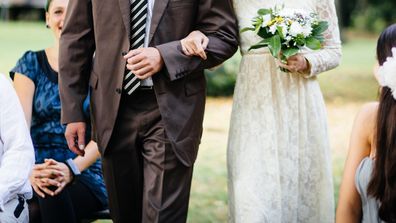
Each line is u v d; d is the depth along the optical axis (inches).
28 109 165.2
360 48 967.6
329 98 502.3
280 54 148.8
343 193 127.7
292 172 155.9
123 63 144.3
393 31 124.0
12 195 134.5
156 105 146.3
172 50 140.7
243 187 153.3
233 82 455.5
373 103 129.5
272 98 155.2
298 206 159.0
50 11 167.6
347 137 375.9
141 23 144.4
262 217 151.6
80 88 150.9
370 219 124.0
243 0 154.7
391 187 119.5
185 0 144.0
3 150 137.6
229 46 146.5
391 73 118.8
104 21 144.9
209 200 250.4
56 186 158.2
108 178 153.5
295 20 147.9
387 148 119.8
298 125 156.0
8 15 1364.4
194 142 148.3
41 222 159.2
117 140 149.8
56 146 165.8
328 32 157.4
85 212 164.9
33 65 167.5
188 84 146.7
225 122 393.4
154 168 147.3
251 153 154.6
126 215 155.9
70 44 149.3
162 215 145.8
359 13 1355.8
